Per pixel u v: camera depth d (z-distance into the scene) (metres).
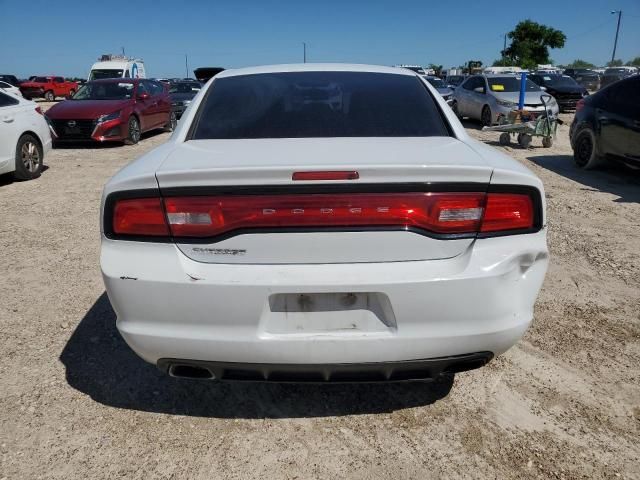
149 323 2.01
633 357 2.94
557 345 3.06
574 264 4.32
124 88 12.63
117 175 2.15
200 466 2.14
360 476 2.09
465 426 2.38
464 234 1.98
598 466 2.15
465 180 1.96
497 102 13.68
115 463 2.15
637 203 6.42
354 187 1.92
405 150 2.22
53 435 2.30
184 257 1.97
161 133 14.82
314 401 2.57
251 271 1.94
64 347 3.02
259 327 1.96
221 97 2.87
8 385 2.65
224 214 1.93
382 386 2.69
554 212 5.97
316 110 2.70
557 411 2.49
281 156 2.11
